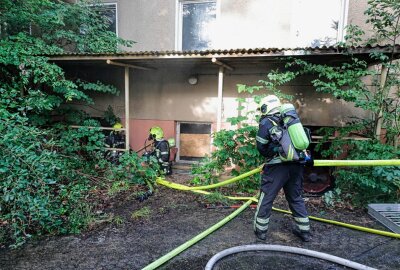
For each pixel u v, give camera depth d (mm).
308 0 5477
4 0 5293
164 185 4902
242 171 4754
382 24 4281
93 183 4828
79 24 6516
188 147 6297
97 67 6371
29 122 5367
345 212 3875
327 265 2625
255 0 5680
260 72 5480
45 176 3264
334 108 5191
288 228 3389
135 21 6453
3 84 5020
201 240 3068
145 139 6340
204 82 5859
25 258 2686
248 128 4668
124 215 3727
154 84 6156
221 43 5965
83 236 3139
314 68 4305
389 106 4480
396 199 4098
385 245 2996
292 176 2926
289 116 2828
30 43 5410
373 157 4027
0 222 3238
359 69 4199
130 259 2682
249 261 2674
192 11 6242
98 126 5746
